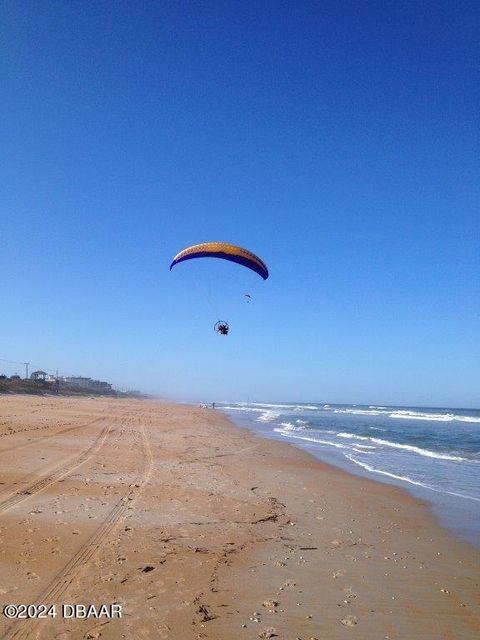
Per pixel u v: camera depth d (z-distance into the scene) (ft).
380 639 18.28
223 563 24.95
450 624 19.85
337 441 102.12
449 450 90.53
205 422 148.97
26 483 39.37
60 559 23.66
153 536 28.27
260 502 40.04
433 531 34.88
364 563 26.78
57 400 244.42
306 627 18.80
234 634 17.80
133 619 18.30
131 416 150.30
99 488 39.81
